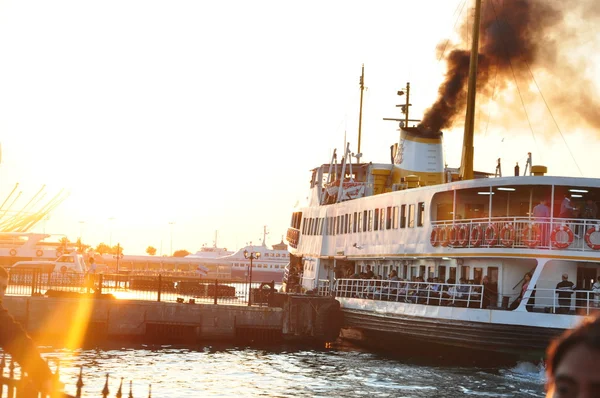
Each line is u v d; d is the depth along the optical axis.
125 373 38.78
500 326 36.72
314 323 51.81
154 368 40.75
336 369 41.91
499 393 34.34
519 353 37.12
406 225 46.72
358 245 53.91
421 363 44.47
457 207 43.44
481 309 37.44
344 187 60.62
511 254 37.12
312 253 63.06
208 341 54.22
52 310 53.22
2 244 106.56
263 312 54.34
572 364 2.79
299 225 69.62
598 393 2.75
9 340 7.65
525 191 40.81
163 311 54.28
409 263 47.59
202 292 81.31
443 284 40.19
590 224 35.88
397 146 65.00
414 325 42.09
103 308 53.81
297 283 68.50
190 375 38.88
